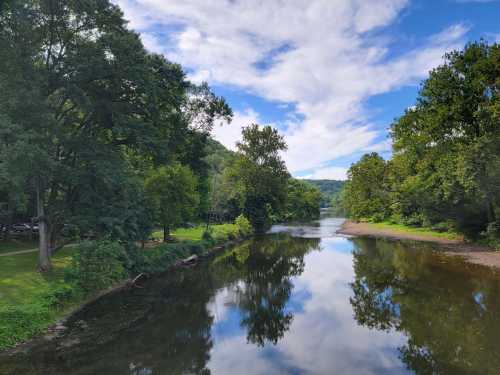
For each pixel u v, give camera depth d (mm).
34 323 11625
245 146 58688
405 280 19250
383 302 15547
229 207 59156
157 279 21312
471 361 9484
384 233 46688
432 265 22875
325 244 38094
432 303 14859
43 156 14688
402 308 14477
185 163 32938
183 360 10094
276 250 34406
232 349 10953
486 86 26938
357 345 11055
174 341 11555
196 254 29594
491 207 29344
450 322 12516
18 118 14852
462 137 30406
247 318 14070
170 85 21766
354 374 9086
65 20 17578
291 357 10297
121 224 18875
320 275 22031
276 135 59281
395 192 53375
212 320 13812
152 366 9664
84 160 17938
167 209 27781
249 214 57656
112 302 16062
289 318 13992
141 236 21906
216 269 24781
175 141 23250
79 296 15203
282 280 20984
